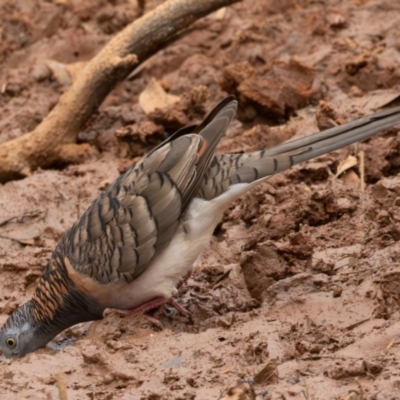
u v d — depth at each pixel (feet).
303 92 50.65
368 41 54.90
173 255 33.45
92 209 33.96
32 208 46.09
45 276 34.88
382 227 37.04
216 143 34.14
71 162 51.78
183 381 29.09
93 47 61.57
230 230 40.93
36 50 62.23
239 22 58.90
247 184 33.76
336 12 57.52
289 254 35.99
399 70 50.88
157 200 33.12
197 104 50.96
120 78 52.21
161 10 52.19
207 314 34.83
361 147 43.60
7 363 32.22
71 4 64.49
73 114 51.75
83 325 37.47
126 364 30.63
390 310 31.55
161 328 33.65
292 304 32.81
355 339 30.12
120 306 34.32
